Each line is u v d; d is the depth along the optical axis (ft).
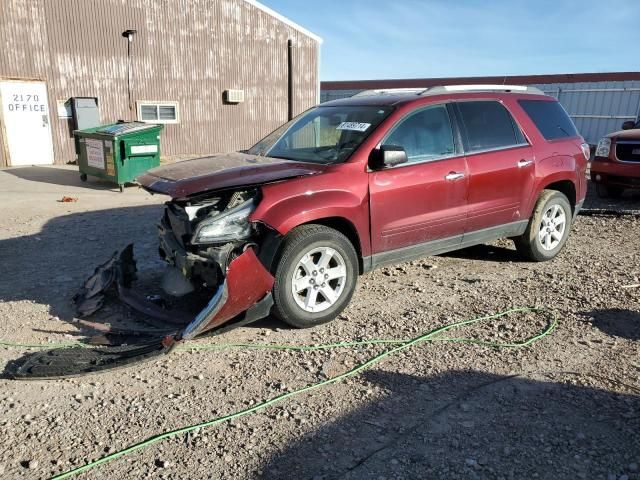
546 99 21.66
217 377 12.58
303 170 15.31
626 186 32.94
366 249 16.10
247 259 13.55
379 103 17.75
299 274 14.84
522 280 18.97
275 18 65.46
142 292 17.72
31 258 21.49
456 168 17.56
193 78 61.72
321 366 13.01
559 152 20.76
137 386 12.21
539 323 15.33
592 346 13.91
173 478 9.26
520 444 10.03
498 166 18.63
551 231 21.12
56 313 16.12
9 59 51.26
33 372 12.53
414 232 16.97
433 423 10.71
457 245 18.43
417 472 9.33
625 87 71.67
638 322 15.35
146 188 15.16
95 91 56.13
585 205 33.24
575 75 96.43
